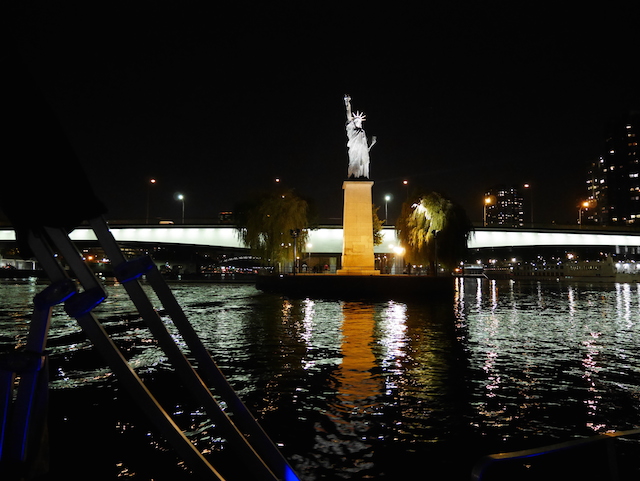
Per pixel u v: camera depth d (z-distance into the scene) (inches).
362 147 2123.5
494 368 629.3
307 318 1181.7
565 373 604.1
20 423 88.6
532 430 402.6
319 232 4040.4
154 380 551.2
